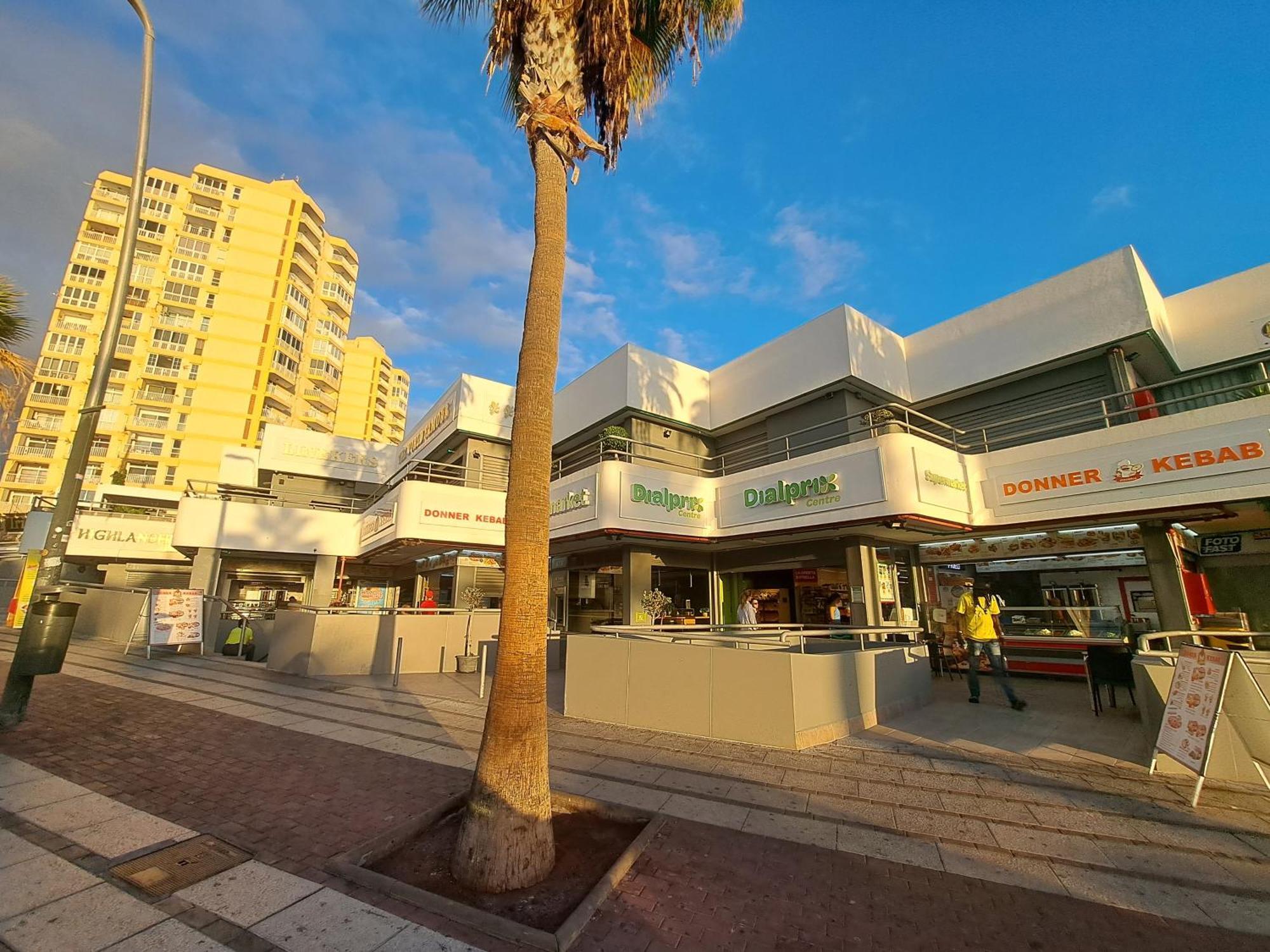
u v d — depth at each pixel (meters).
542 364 4.50
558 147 4.97
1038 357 12.80
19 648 6.50
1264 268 11.59
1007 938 2.97
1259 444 8.59
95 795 4.71
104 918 2.99
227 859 3.70
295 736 6.80
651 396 16.30
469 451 20.23
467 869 3.52
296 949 2.78
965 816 4.55
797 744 6.29
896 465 10.83
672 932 3.02
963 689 10.61
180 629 13.76
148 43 7.41
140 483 51.38
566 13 5.13
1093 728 7.29
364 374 85.88
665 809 4.66
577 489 14.41
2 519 35.31
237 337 56.88
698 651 7.11
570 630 17.30
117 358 54.38
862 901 3.34
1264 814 4.43
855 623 12.59
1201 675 5.04
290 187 63.91
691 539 14.39
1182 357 12.42
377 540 19.39
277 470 26.19
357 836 4.09
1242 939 2.92
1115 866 3.71
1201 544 12.41
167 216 58.16
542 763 3.85
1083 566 12.41
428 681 11.08
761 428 16.48
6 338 10.16
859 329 14.24
